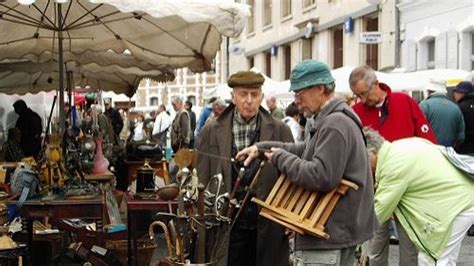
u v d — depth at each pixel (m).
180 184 4.66
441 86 11.12
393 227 6.80
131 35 8.06
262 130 4.67
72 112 11.12
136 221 5.91
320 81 3.83
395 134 6.35
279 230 4.55
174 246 4.18
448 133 8.62
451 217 4.79
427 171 4.80
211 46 7.82
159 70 9.86
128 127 19.77
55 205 5.49
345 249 3.86
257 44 29.45
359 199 3.79
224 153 4.64
